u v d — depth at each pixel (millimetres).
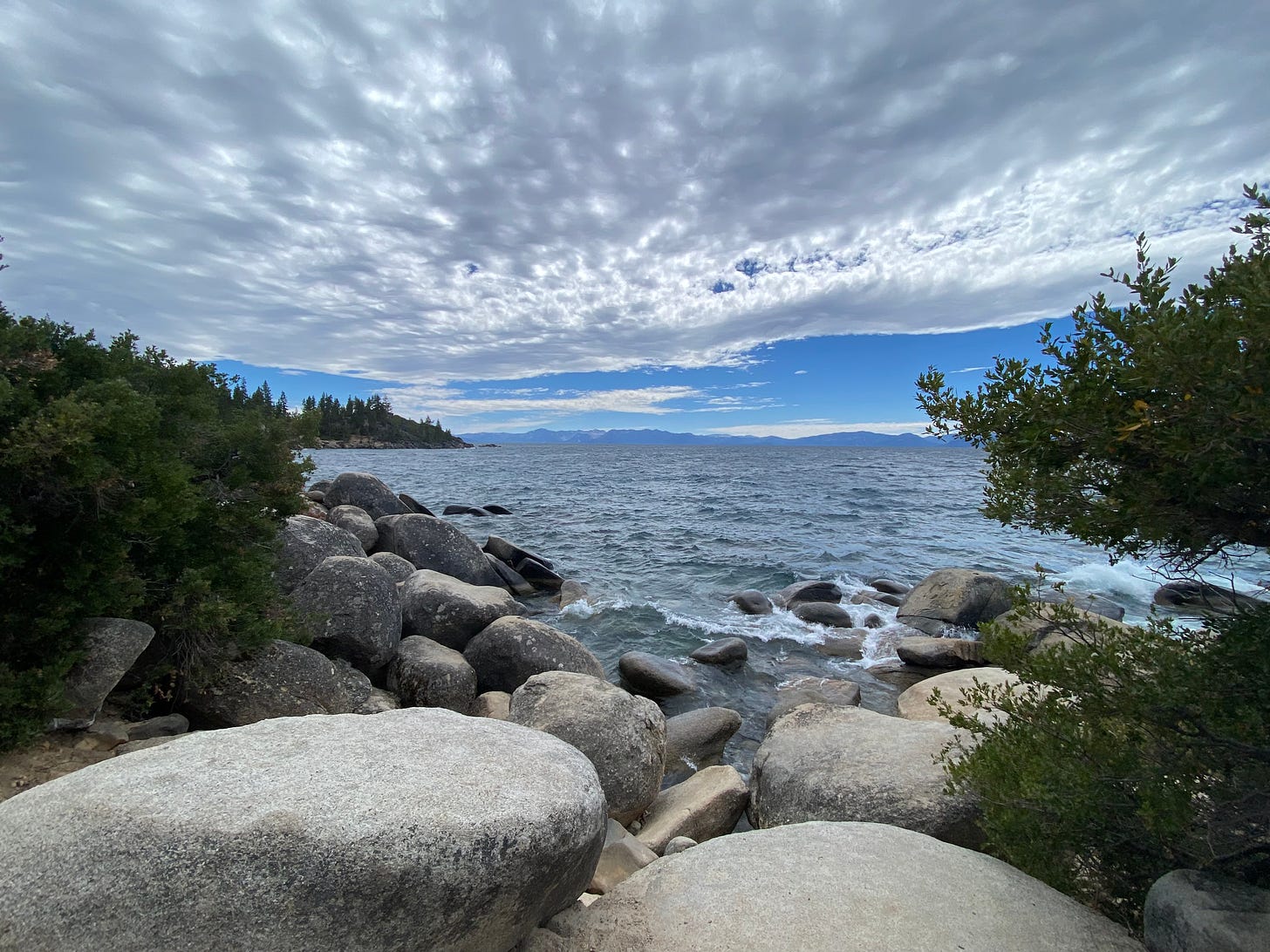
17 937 2379
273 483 8281
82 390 5887
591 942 3260
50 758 5297
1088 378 3012
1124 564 19875
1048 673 3838
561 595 16812
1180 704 3221
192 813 2648
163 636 6879
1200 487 2715
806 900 3449
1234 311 2504
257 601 7750
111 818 2633
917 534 26516
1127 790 3354
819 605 14867
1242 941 2578
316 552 11133
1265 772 3025
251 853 2525
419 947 2650
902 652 11930
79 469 5324
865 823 4344
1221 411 2473
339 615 8859
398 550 16406
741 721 9477
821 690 10320
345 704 7570
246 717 6926
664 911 3443
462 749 3572
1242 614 3000
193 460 7848
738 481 55219
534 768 3471
